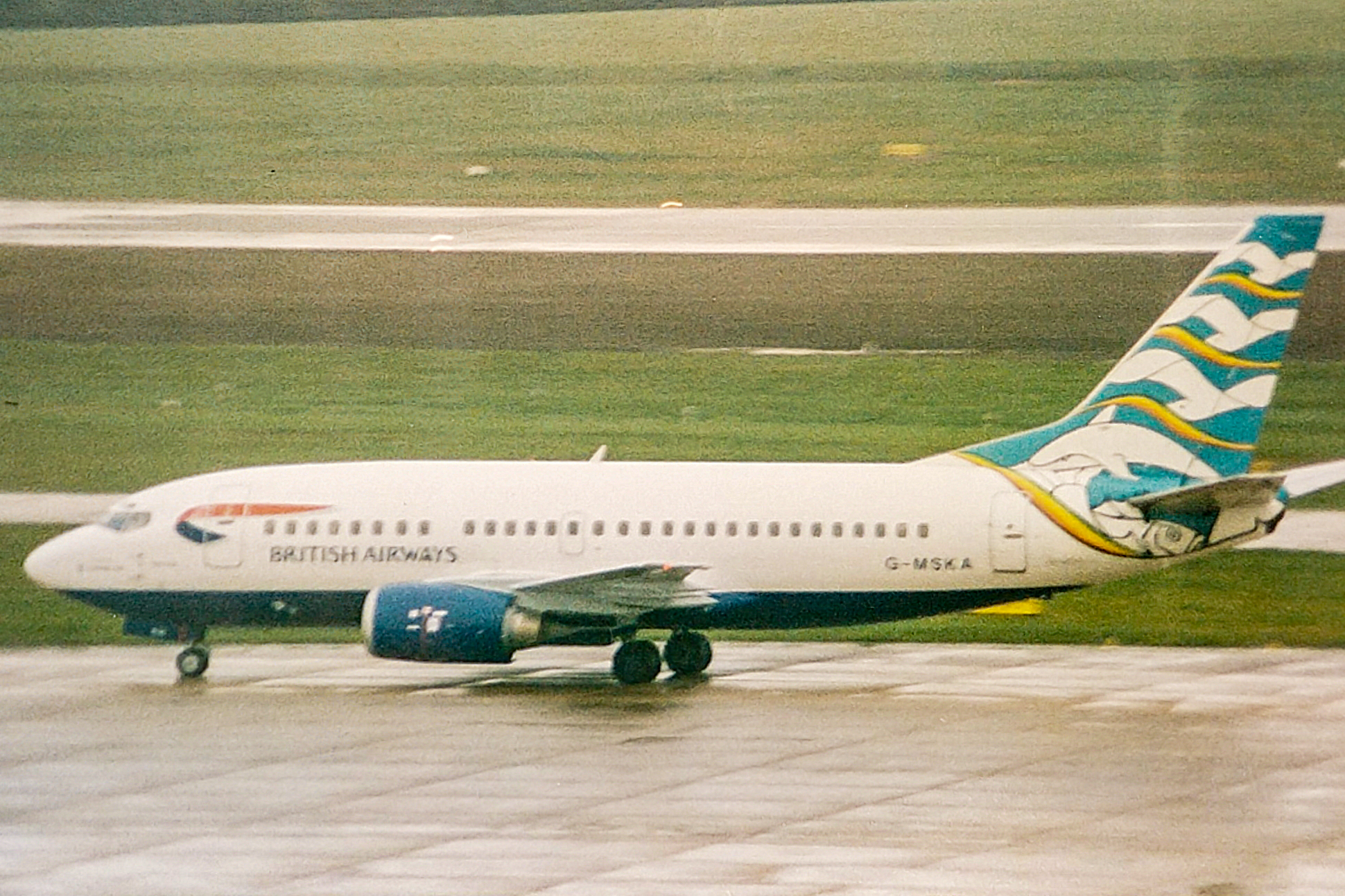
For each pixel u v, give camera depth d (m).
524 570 134.62
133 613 138.88
